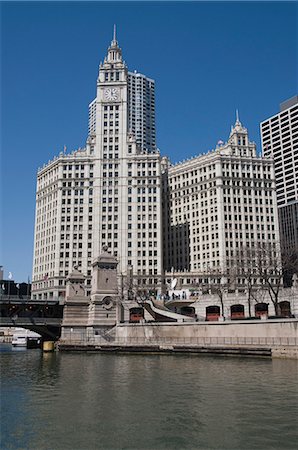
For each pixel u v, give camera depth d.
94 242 173.12
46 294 175.38
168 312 96.06
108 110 186.62
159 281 166.50
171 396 36.97
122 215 175.25
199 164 183.62
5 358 82.69
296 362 59.41
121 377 49.81
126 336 93.50
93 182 180.00
